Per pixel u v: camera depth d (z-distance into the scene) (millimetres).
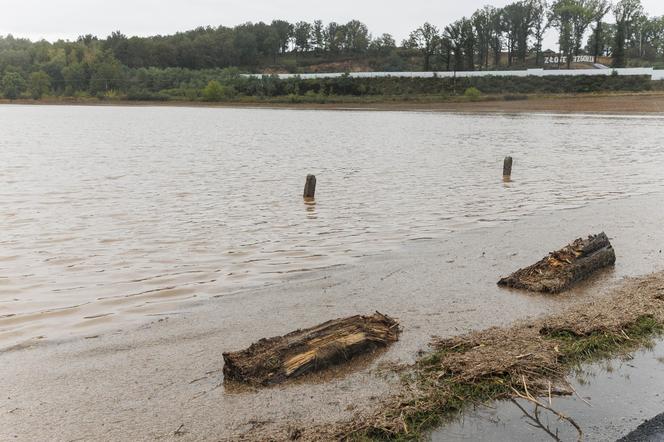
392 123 54031
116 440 4367
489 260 9594
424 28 132375
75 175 20359
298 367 5297
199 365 5668
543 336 5992
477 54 163875
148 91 127688
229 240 11195
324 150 30172
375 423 4348
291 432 4312
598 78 91500
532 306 7195
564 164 23844
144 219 13109
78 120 62625
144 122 58594
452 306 7270
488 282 8336
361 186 18250
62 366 5691
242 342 6254
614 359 5422
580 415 4465
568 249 8516
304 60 184125
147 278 8750
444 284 8266
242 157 26844
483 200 15680
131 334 6531
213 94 109500
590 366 5289
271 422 4543
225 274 8969
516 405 4648
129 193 16688
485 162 24781
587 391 4832
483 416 4500
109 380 5367
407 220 13102
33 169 21906
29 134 41625
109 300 7750
